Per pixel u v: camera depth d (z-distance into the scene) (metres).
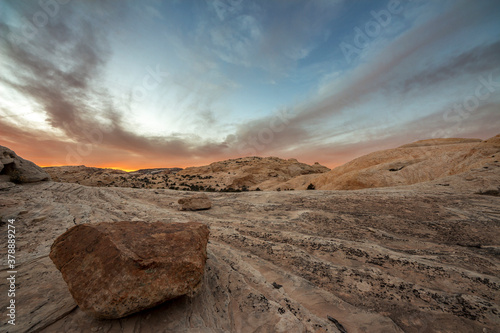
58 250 3.77
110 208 12.90
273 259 6.77
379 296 4.78
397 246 8.01
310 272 5.89
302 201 16.59
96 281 3.08
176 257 3.59
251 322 3.56
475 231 9.07
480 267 6.26
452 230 9.34
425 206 12.93
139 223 4.80
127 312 2.93
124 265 3.18
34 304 3.28
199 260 3.74
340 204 14.77
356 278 5.56
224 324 3.45
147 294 3.04
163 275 3.26
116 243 3.61
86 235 3.91
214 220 12.12
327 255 7.05
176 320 3.19
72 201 13.19
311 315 3.97
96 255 3.45
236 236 9.05
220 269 5.37
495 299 4.63
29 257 5.07
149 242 3.89
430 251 7.48
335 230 9.95
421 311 4.25
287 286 5.14
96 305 2.84
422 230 9.56
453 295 4.78
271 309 3.92
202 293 4.08
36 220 8.05
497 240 8.13
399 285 5.21
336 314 4.16
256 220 12.05
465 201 13.30
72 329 2.82
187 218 12.37
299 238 8.72
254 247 7.79
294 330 3.41
